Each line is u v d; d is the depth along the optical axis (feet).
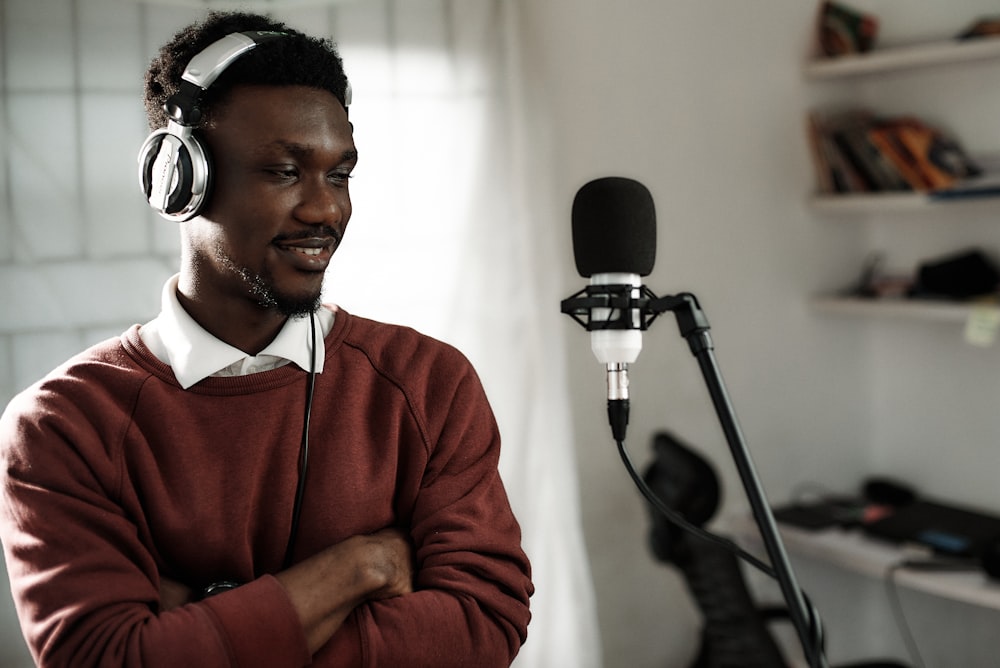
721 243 9.90
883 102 10.56
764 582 10.16
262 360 3.68
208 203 3.40
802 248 10.48
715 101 9.75
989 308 8.87
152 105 3.64
